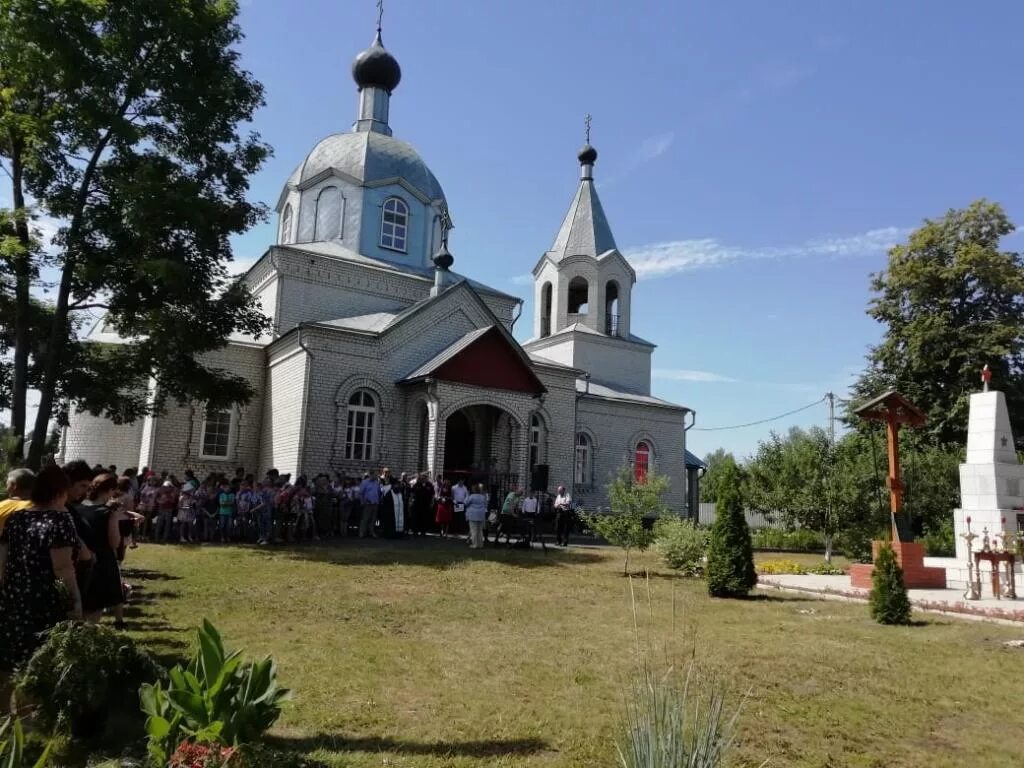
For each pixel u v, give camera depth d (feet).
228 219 58.75
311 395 74.08
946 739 18.67
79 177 56.44
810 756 17.15
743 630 31.42
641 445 108.37
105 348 64.03
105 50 52.01
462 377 77.05
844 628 32.48
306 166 102.42
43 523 17.43
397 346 80.02
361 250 96.73
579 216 119.24
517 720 18.80
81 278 54.65
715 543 41.96
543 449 91.66
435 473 73.61
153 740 13.15
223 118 59.00
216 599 33.50
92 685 15.53
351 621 30.22
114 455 79.51
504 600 36.81
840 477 64.13
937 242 109.19
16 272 54.54
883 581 34.50
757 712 20.02
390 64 107.55
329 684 21.25
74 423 80.59
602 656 25.63
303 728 17.70
